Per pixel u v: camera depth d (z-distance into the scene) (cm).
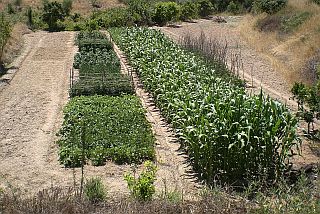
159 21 3884
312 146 1280
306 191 725
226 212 728
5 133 1412
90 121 1384
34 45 2952
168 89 1507
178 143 1322
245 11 4325
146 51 2016
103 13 3969
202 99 1242
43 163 1184
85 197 820
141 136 1280
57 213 743
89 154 1183
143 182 809
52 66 2364
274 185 959
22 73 2222
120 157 1178
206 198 770
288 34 2680
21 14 3925
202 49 2227
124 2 4509
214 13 4356
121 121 1393
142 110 1518
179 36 3164
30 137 1377
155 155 1208
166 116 1491
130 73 2139
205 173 1065
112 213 745
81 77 1886
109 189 1003
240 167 1031
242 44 2806
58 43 3016
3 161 1198
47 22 3712
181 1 4409
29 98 1803
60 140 1297
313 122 1477
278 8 3188
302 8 2973
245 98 1152
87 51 2552
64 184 1046
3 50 2533
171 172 1113
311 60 2077
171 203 775
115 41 2881
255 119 1020
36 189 1018
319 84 1451
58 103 1730
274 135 1020
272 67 2266
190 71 1694
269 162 1031
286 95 1822
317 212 666
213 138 1024
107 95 1730
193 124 1133
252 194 898
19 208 750
